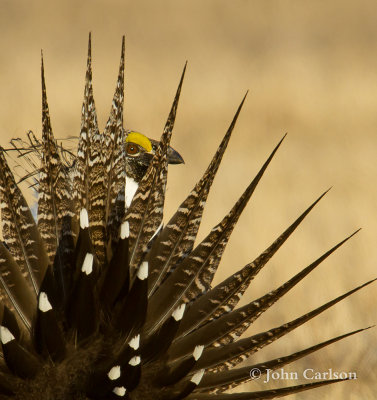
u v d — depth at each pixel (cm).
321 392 1373
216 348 930
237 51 5934
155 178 941
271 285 1864
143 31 6625
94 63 5306
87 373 888
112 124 941
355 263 2030
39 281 915
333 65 5100
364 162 3014
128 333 894
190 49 6009
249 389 1330
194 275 933
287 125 3656
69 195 932
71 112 3612
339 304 1716
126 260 892
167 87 4416
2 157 911
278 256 2036
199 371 907
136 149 1202
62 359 885
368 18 6675
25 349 895
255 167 3006
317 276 1911
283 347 1567
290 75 4681
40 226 925
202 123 3725
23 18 6819
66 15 6925
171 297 930
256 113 3822
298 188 2709
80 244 896
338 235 2225
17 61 5206
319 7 6850
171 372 907
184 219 942
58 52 5762
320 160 3084
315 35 6297
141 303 891
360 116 3738
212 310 933
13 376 885
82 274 878
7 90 4000
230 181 2798
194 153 3241
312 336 1590
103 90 4288
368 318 1694
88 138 934
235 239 2175
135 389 907
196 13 6981
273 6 6881
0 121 3291
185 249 944
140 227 940
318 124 3662
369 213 2394
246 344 925
